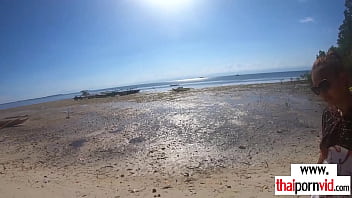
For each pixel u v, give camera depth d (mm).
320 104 21750
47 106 52406
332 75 1730
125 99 46531
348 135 1747
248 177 8500
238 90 42906
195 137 14484
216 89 49594
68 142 16297
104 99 52500
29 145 16719
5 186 7871
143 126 18609
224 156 11266
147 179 9211
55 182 8820
